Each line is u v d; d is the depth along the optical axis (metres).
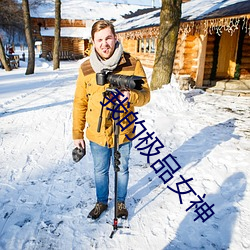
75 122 2.10
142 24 13.31
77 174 3.21
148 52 14.69
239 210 2.52
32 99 7.54
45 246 2.05
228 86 9.48
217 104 7.32
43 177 3.12
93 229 2.24
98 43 1.72
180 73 9.91
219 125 5.29
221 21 7.77
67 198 2.69
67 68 19.55
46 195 2.74
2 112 6.05
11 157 3.67
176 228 2.28
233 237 2.17
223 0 10.21
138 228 2.27
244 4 7.60
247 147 4.11
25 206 2.54
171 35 6.97
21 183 2.98
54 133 4.69
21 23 31.69
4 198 2.67
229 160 3.62
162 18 6.96
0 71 17.61
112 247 2.05
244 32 10.16
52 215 2.42
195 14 9.19
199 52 9.49
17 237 2.13
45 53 31.53
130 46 17.53
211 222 2.36
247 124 5.40
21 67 21.16
